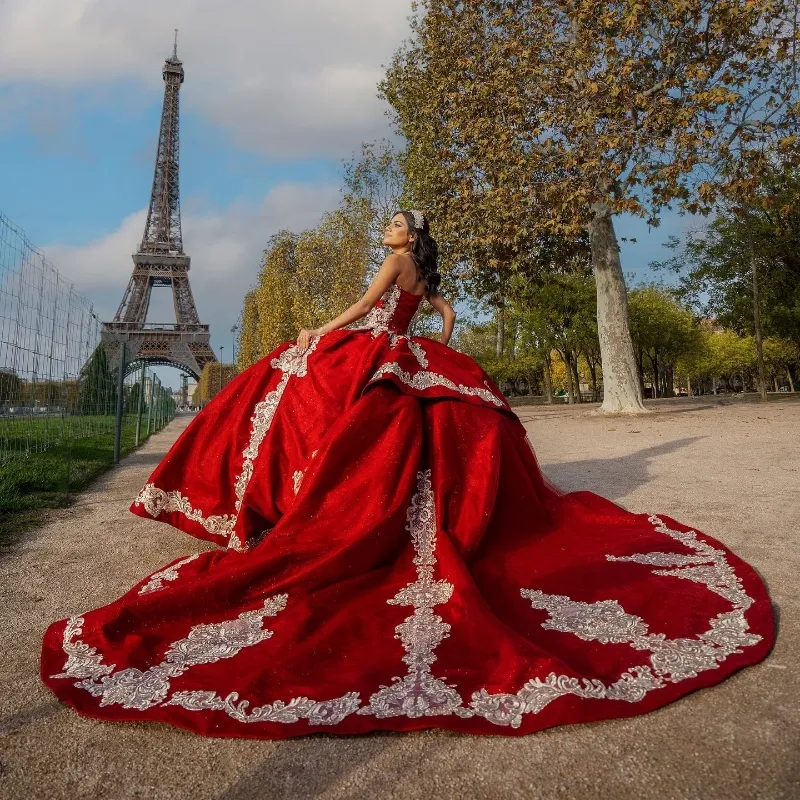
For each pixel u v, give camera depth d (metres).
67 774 1.64
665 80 11.56
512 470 3.33
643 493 5.24
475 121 13.44
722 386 73.62
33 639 2.56
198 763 1.68
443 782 1.57
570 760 1.64
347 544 2.70
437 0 14.66
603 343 15.58
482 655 2.15
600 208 14.88
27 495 5.91
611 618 2.43
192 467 3.52
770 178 14.83
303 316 27.50
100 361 12.21
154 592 2.53
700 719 1.81
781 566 3.14
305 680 2.05
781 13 10.87
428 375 3.41
